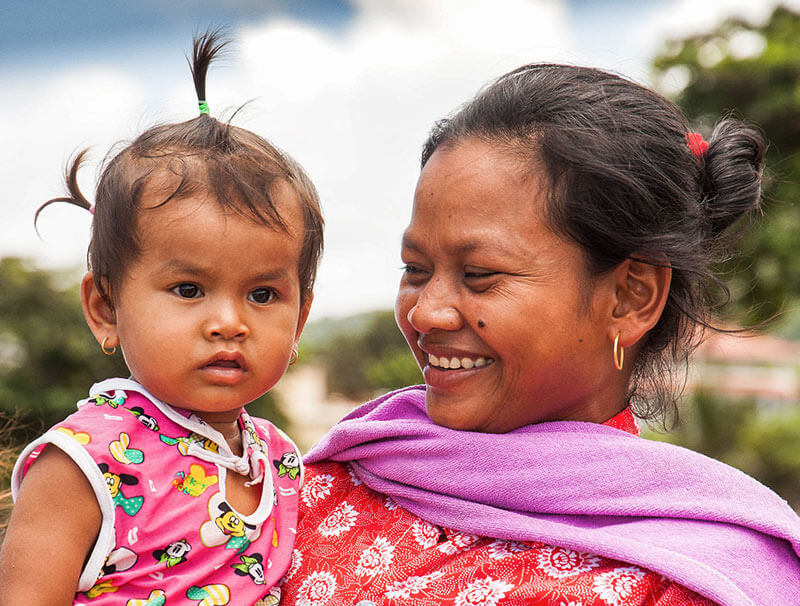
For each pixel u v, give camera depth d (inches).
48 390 285.0
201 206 60.5
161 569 58.7
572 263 61.6
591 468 61.7
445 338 64.2
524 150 62.4
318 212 68.2
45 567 55.8
